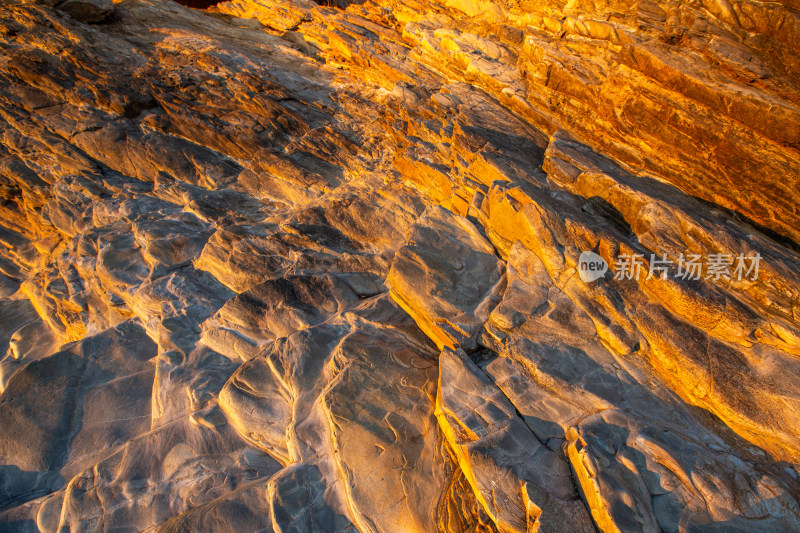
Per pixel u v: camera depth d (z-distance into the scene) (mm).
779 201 8867
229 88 20562
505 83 14625
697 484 6898
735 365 7836
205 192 17562
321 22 25828
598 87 11766
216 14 30203
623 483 6867
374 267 12898
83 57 20766
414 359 10234
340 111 19859
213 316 12430
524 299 9797
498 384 8750
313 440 9211
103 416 11695
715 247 8609
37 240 19078
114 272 14695
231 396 10219
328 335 11023
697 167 9945
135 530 8984
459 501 7688
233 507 8469
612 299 9125
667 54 10109
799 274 7914
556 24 14234
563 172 11375
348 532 8109
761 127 8844
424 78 17984
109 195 18062
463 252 11289
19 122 19000
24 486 10609
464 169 13250
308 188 16797
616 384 8383
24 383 11938
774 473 6984
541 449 7695
